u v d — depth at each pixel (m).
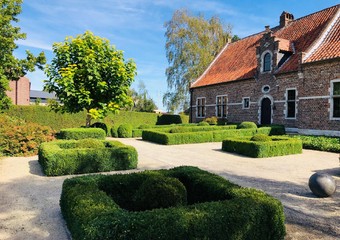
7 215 4.64
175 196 3.78
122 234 2.69
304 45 19.25
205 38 31.52
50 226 4.20
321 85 15.45
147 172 5.05
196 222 2.92
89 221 2.92
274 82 19.41
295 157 10.77
